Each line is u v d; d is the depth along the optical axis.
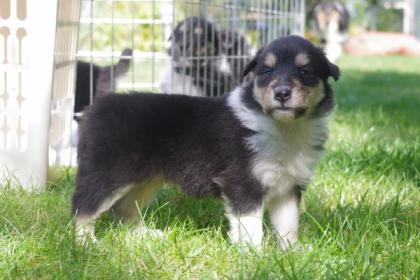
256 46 2.02
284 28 2.02
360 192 1.33
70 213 1.15
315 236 1.13
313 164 1.14
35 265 1.02
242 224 1.08
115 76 1.91
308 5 4.79
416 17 7.40
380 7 7.21
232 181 1.09
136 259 1.03
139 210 1.17
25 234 1.08
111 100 1.16
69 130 1.53
